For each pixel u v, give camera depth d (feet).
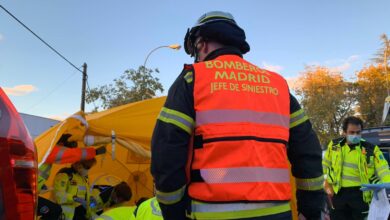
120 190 23.02
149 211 12.14
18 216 6.03
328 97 181.78
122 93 110.63
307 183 7.49
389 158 25.86
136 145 22.18
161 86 110.93
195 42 8.15
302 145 7.59
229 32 7.68
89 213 22.03
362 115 185.98
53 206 19.88
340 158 20.24
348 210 20.07
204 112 6.79
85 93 108.27
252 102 7.06
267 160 6.85
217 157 6.63
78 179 21.54
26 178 6.29
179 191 6.63
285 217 6.88
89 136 20.93
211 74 7.09
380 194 17.28
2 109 6.32
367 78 185.68
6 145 6.09
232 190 6.45
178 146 6.61
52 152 19.40
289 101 7.69
